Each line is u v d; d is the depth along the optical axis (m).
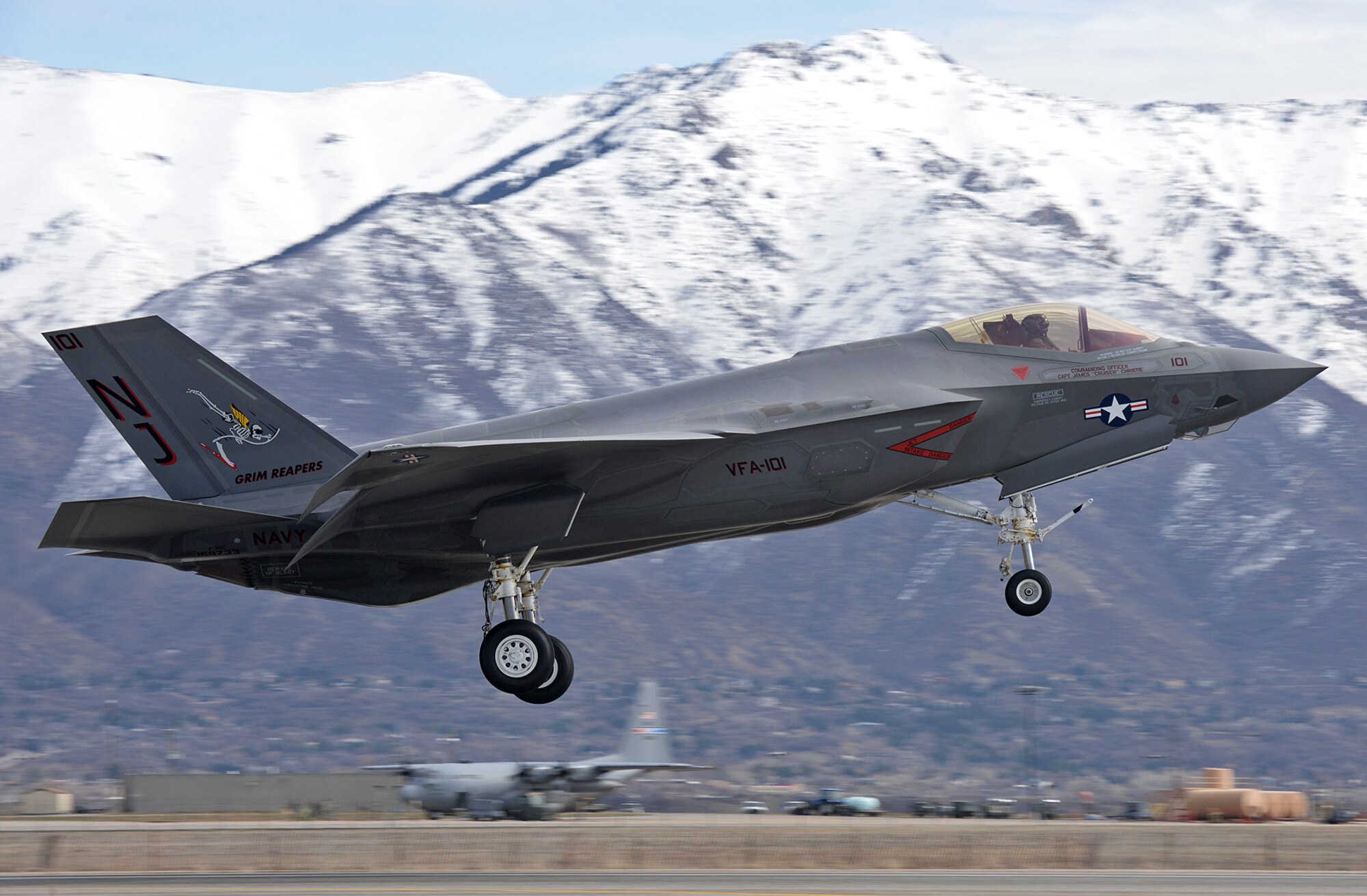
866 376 70.69
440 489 68.69
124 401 73.94
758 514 68.94
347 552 71.44
